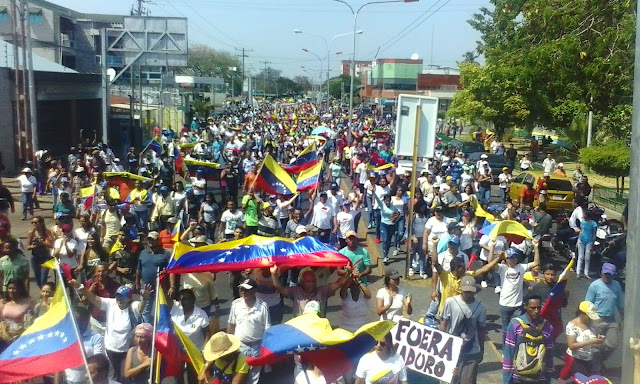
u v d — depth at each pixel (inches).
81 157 1051.9
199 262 358.6
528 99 1770.4
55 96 1342.3
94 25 2299.5
